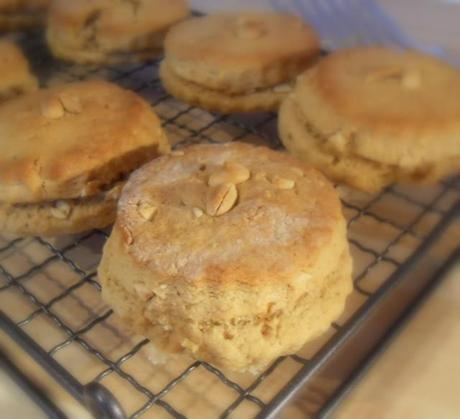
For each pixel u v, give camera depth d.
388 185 0.19
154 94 0.25
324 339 0.16
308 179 0.16
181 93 0.23
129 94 0.21
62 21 0.25
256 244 0.14
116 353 0.16
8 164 0.18
